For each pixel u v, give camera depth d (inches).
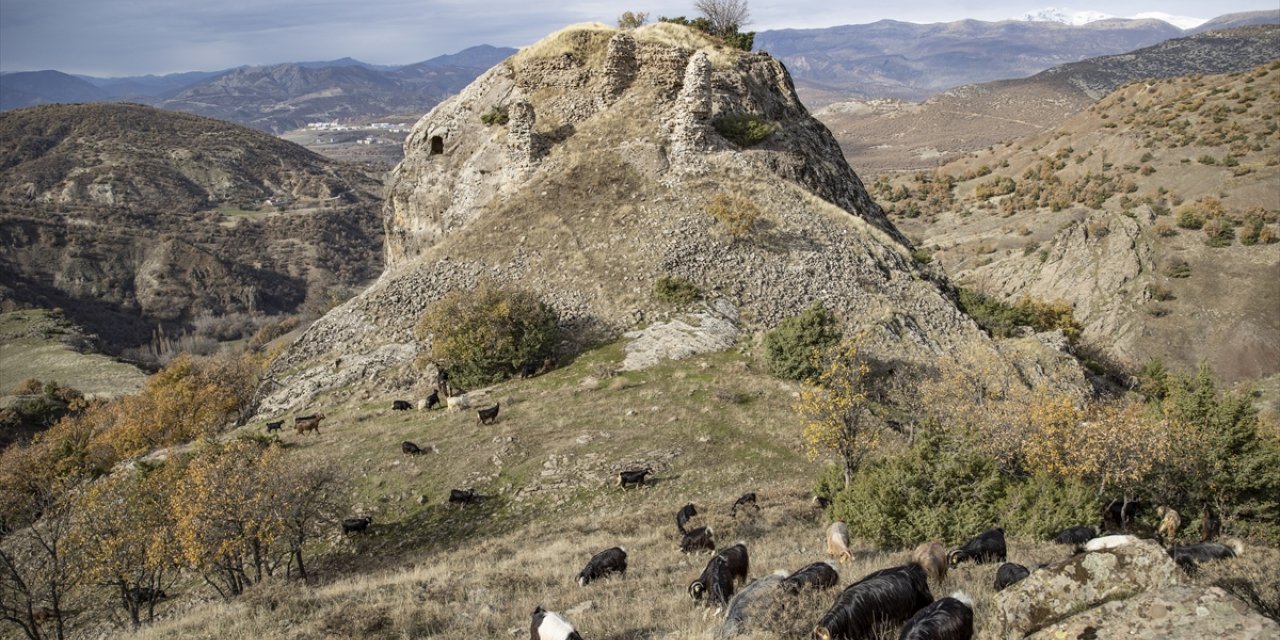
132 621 992.9
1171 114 7682.1
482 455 1317.7
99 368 5226.4
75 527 1008.9
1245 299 4227.4
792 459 1282.0
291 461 1099.9
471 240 2119.8
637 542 888.3
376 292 2085.4
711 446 1312.7
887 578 392.2
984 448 963.3
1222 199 5743.1
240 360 3233.3
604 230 2032.5
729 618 425.1
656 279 1862.7
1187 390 1099.9
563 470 1245.7
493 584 699.4
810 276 1915.6
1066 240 5098.4
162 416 2100.1
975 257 6235.2
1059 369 1934.1
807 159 2442.2
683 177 2142.0
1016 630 320.8
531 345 1724.9
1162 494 950.4
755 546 783.1
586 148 2281.0
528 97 2522.1
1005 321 2215.8
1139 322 4271.7
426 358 1801.2
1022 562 598.9
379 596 679.7
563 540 954.7
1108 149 7726.4
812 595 420.5
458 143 2581.2
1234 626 258.5
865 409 1326.3
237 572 1093.8
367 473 1305.4
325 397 1781.5
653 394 1510.8
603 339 1769.2
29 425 3838.6
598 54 2522.1
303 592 724.0
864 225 2190.0
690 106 2214.6
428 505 1206.9
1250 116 6953.7
